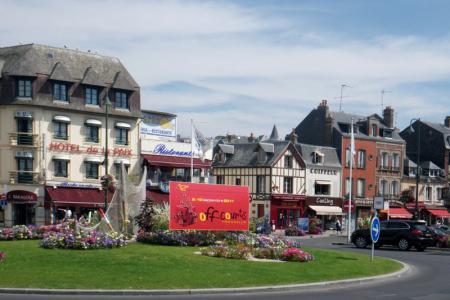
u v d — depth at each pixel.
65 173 44.75
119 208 25.67
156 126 51.16
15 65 43.66
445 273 20.39
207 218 24.59
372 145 65.12
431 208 70.25
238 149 60.53
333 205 61.09
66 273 15.20
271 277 16.22
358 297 14.32
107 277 14.86
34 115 43.41
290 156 58.06
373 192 64.88
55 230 26.55
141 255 19.05
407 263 24.17
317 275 17.27
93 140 46.12
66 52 46.88
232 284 14.88
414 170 69.75
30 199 42.88
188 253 20.81
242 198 25.58
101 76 47.38
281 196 56.69
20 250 19.98
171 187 23.91
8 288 13.27
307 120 65.94
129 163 47.81
